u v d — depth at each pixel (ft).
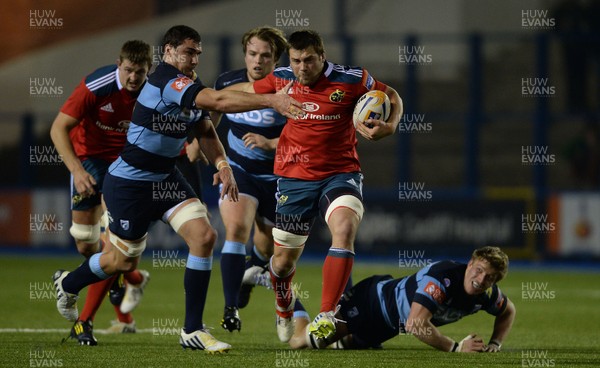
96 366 73.87
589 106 255.50
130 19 283.79
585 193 213.25
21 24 280.31
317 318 77.41
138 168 79.56
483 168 263.70
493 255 81.97
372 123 80.33
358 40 222.07
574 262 213.25
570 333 108.68
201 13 282.77
